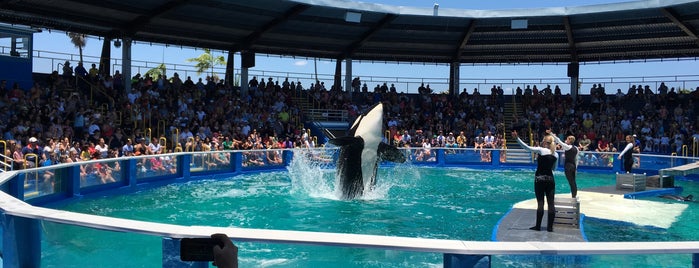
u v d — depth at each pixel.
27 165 13.41
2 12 18.95
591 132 24.97
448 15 23.69
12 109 17.23
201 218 10.12
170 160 14.93
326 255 3.80
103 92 21.52
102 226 4.01
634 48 27.22
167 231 3.78
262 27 24.23
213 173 16.44
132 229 3.87
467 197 13.10
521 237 8.05
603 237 8.70
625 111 26.78
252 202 11.98
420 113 28.23
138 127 20.20
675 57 27.47
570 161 10.61
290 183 15.38
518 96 30.33
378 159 12.67
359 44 27.50
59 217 4.25
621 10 21.69
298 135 22.45
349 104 28.11
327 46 28.05
